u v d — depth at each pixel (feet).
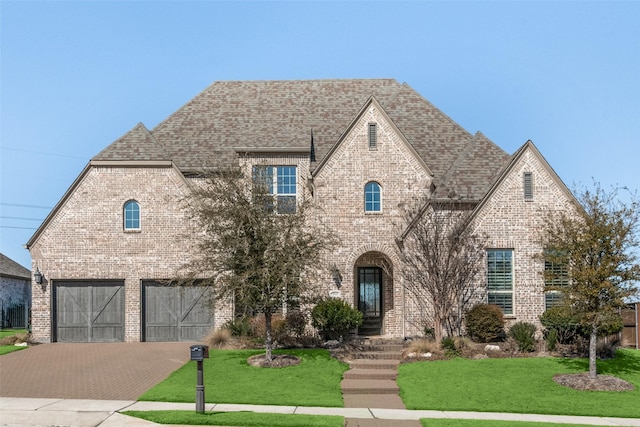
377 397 65.21
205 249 78.07
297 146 94.32
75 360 78.95
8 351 84.84
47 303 93.50
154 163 94.43
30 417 53.67
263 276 72.84
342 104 110.32
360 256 93.20
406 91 110.83
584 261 70.38
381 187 92.48
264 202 77.56
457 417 56.49
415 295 88.22
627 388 67.56
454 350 80.07
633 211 69.82
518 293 87.61
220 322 94.12
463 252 85.76
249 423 51.39
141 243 94.17
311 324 87.61
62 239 94.38
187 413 54.54
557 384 68.54
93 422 52.29
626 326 96.94
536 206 88.58
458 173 93.97
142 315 93.97
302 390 65.51
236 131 104.83
